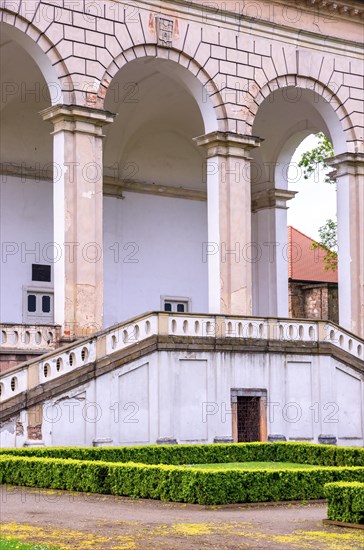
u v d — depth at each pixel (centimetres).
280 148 3919
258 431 2822
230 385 2748
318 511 1667
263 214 3991
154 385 2595
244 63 3178
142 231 3791
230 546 1303
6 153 3422
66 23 2814
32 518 1550
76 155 2794
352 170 3422
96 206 2822
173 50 3031
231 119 3125
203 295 3944
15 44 3012
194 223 3950
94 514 1591
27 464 1972
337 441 2970
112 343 2533
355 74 3453
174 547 1293
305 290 4794
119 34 2911
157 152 3847
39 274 3481
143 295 3769
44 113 2827
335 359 3002
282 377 2873
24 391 2356
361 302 3394
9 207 3428
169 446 2341
